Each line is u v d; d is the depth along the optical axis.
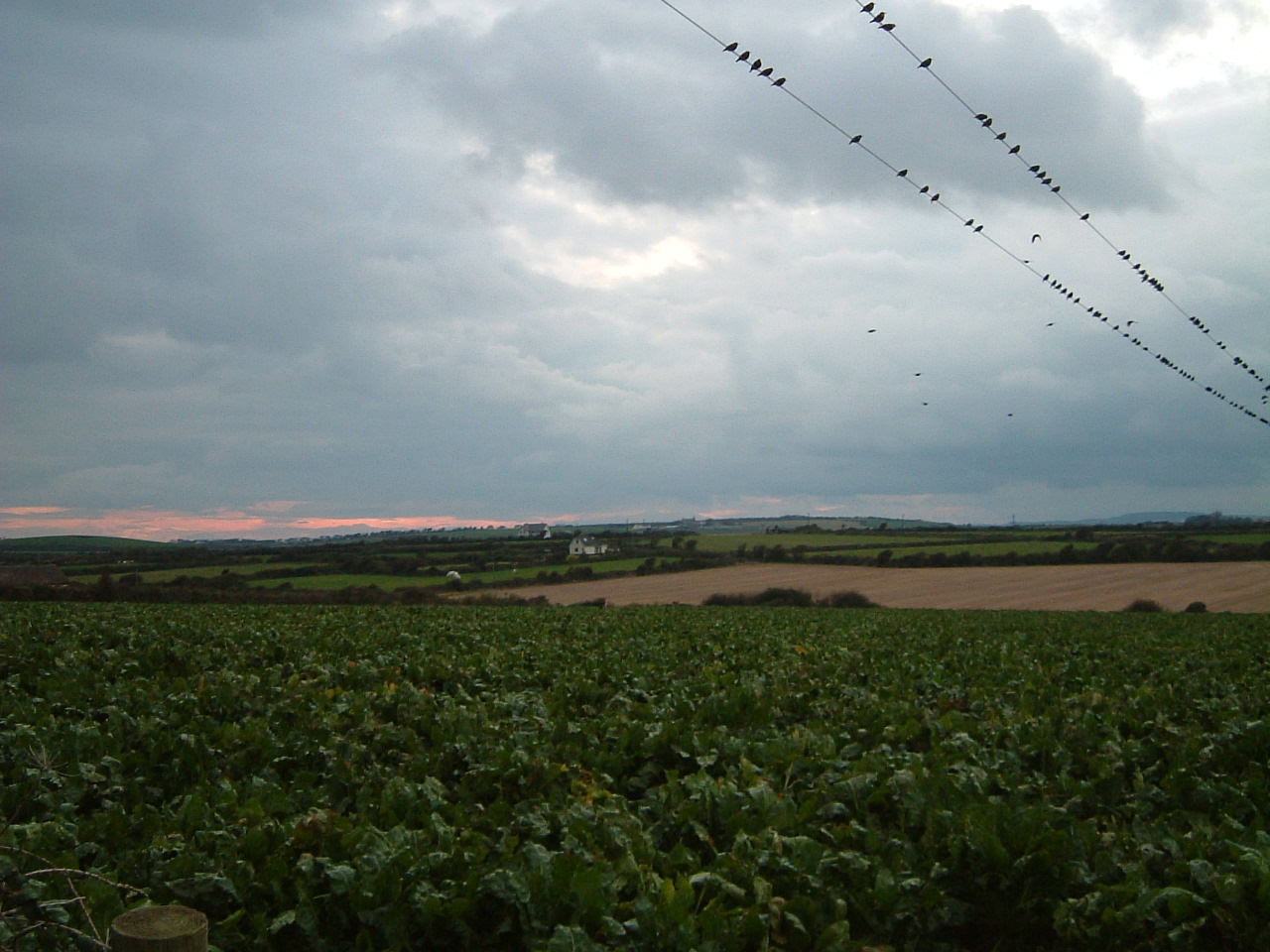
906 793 8.20
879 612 51.19
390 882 5.97
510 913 5.85
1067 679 18.42
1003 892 6.62
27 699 13.23
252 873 6.38
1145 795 8.92
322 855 6.66
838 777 9.18
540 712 12.85
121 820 7.45
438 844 6.80
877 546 108.12
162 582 72.38
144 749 10.27
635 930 5.64
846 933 5.89
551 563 94.31
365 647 21.91
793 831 7.75
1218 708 13.96
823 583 79.81
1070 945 6.30
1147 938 6.13
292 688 14.59
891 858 7.05
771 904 6.14
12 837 6.66
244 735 10.55
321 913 5.94
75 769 9.00
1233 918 5.95
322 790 8.79
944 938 6.57
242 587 71.25
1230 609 57.84
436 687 16.83
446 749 10.04
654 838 7.82
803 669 18.92
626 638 26.98
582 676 16.33
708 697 13.34
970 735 11.56
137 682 14.84
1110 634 32.53
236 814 7.73
